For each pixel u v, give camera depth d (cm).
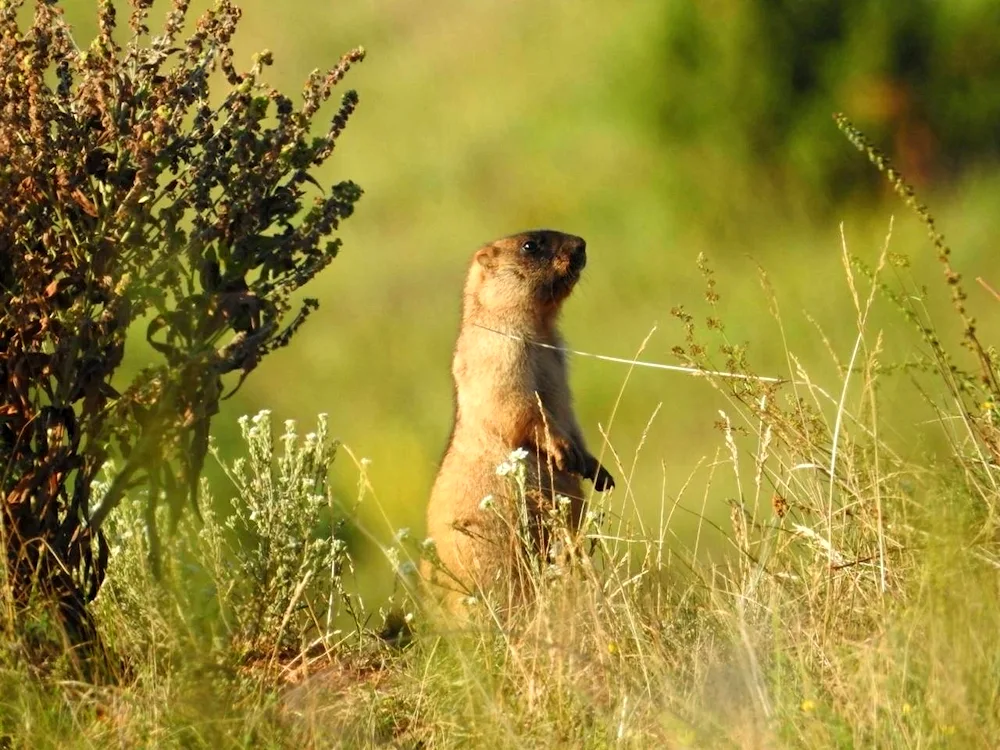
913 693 1188
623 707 1234
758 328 4266
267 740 1223
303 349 4872
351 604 1659
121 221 1395
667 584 1596
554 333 2067
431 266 5428
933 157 5316
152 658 1345
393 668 1462
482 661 1343
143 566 1448
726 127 5403
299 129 1452
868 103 5334
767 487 2462
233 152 1451
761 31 5416
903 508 1430
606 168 5750
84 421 1437
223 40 1467
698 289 4828
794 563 1540
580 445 2064
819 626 1345
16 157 1384
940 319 3684
